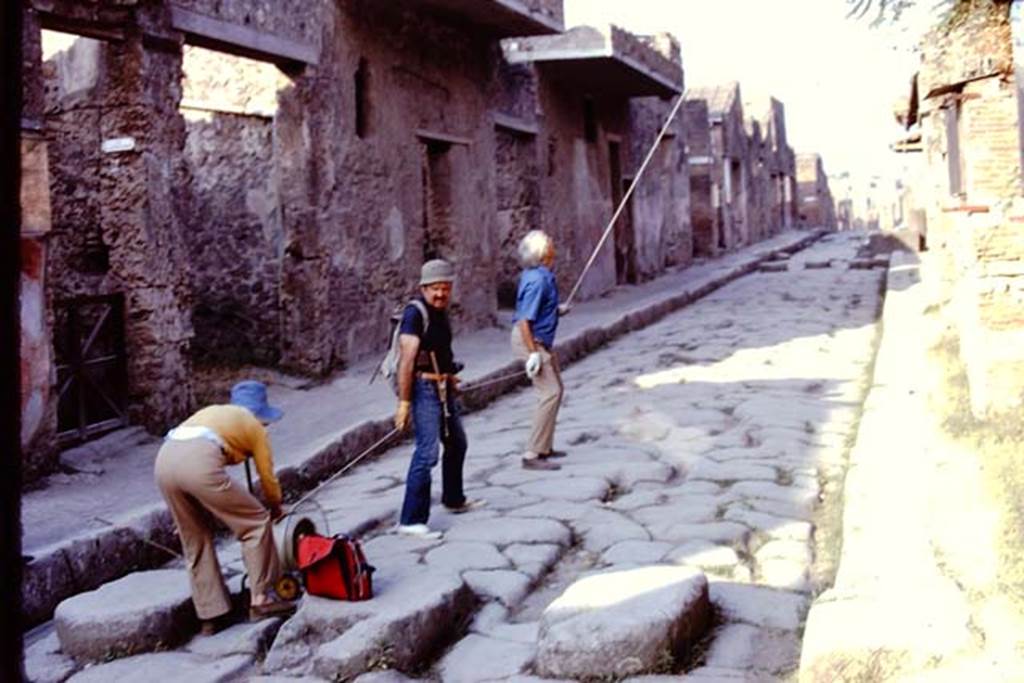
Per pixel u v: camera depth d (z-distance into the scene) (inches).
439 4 528.1
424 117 547.5
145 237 338.6
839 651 131.0
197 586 190.4
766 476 269.9
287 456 308.8
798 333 567.2
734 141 1494.8
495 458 316.8
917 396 313.0
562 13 614.5
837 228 2682.1
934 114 525.7
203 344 473.1
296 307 451.8
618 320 631.8
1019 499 176.9
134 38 336.2
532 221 721.6
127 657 182.2
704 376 446.3
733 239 1480.1
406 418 234.7
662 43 861.2
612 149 924.6
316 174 449.7
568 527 237.3
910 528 179.8
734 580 198.2
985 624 131.7
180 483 184.4
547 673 159.8
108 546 230.1
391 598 181.2
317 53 446.6
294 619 179.2
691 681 152.6
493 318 629.9
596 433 345.1
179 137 358.3
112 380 335.6
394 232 514.0
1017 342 243.4
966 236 272.7
